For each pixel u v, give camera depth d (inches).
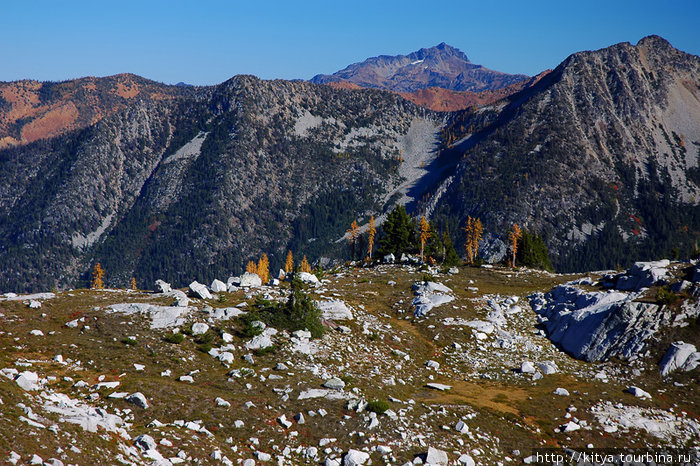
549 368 2127.2
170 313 2033.7
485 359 2265.0
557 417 1632.6
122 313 2011.6
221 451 1123.9
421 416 1467.8
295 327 2086.6
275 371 1678.2
